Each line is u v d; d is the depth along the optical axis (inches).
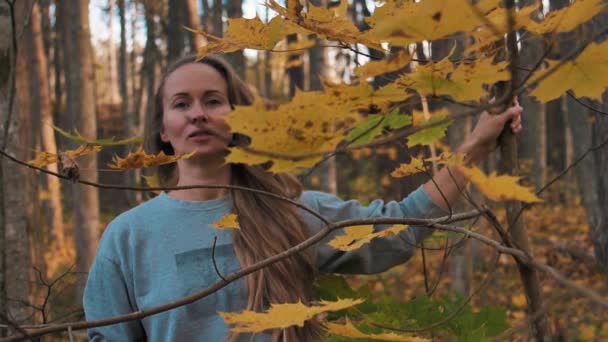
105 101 871.7
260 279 56.5
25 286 96.5
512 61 25.2
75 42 212.8
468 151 43.4
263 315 31.2
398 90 29.1
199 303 57.2
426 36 25.6
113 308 61.6
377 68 28.1
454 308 51.8
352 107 29.0
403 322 51.5
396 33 25.5
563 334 52.9
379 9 34.9
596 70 29.4
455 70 30.1
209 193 62.1
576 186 376.5
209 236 59.7
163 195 64.2
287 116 26.4
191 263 58.9
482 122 44.4
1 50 70.8
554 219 299.4
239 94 59.2
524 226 39.9
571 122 208.1
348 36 35.1
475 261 206.7
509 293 172.2
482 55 36.7
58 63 446.3
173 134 57.8
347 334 35.3
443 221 37.3
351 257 61.8
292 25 36.7
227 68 58.8
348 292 60.6
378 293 162.4
